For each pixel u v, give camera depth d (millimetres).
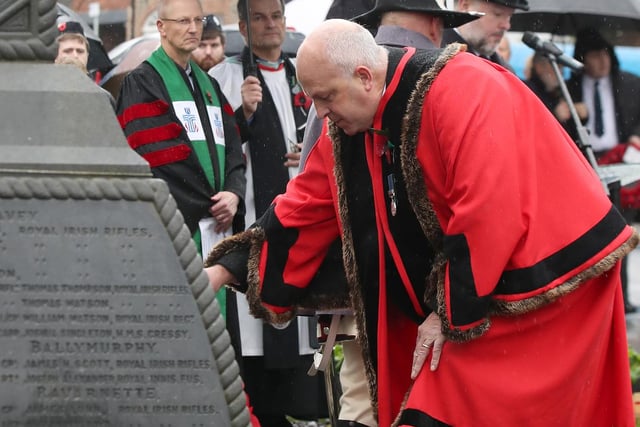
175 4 7328
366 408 6203
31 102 4402
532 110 5395
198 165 7285
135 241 4371
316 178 5750
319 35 5367
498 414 5242
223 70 8117
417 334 5691
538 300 5191
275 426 8047
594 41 11023
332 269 5832
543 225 5258
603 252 5273
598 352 5391
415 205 5461
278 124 7934
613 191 9023
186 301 4391
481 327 5184
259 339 7711
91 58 9953
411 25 6254
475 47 8141
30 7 4445
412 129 5379
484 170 5152
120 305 4367
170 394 4395
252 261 5668
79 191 4344
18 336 4340
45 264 4344
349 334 6148
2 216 4328
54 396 4355
